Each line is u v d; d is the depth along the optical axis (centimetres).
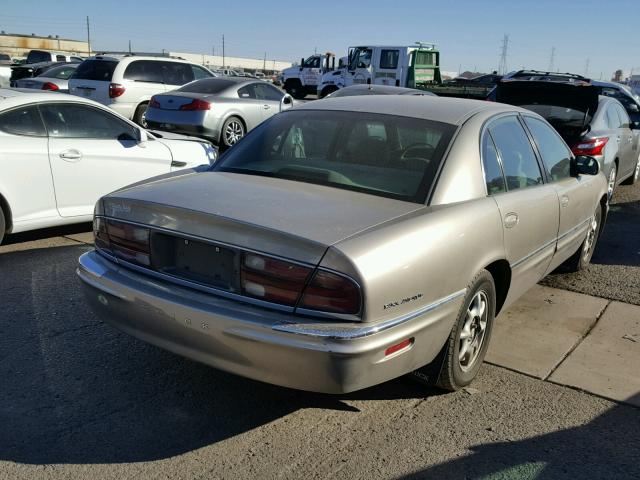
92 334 423
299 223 284
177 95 1182
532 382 381
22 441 304
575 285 562
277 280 274
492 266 378
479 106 404
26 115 592
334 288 265
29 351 396
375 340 269
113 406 338
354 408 345
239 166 380
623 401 361
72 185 620
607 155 793
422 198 324
